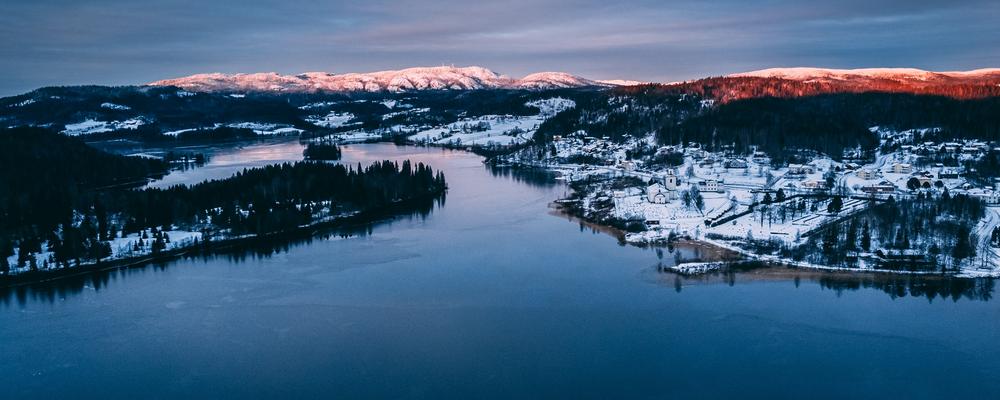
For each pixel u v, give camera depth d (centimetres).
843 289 14725
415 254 18100
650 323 13025
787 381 10869
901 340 12181
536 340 12394
